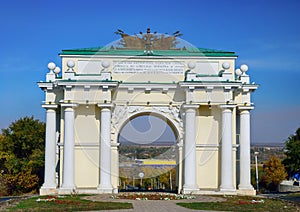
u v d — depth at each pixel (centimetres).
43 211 3025
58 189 4772
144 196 4166
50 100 4991
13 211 3019
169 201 3800
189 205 3419
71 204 3459
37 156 7494
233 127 4919
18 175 7181
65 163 4741
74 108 4772
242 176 5000
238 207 3353
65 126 4753
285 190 9081
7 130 7788
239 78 5116
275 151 14425
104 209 3138
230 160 4803
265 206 3456
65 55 4925
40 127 7912
